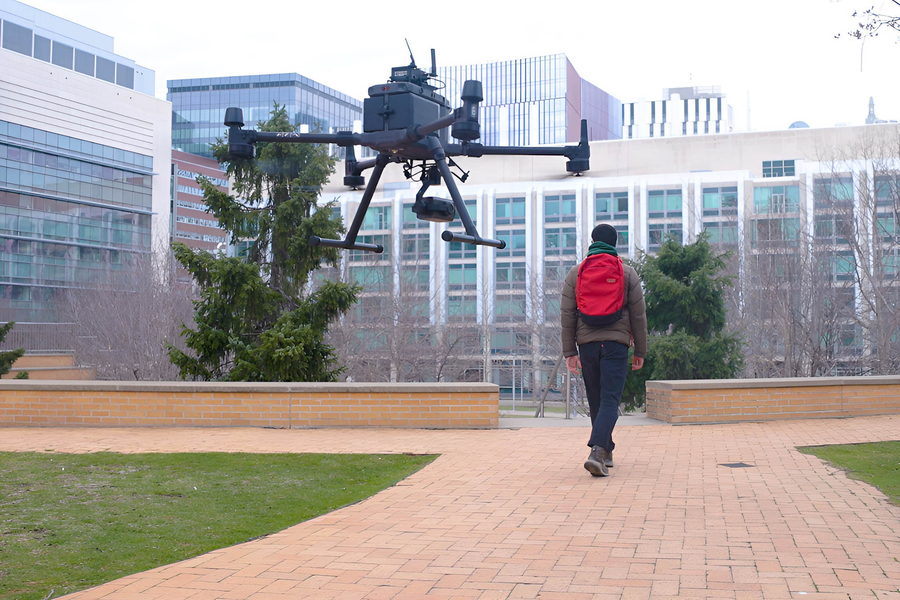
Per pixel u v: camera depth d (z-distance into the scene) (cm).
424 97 582
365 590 419
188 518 606
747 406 1098
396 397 1084
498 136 13188
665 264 2242
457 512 593
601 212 7762
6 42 7644
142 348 4141
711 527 525
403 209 7594
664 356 2114
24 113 6328
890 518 544
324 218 1792
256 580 442
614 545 488
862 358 3588
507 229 7869
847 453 828
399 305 5097
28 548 525
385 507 617
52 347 5200
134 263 5203
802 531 511
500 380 7000
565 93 12912
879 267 3700
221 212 1811
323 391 1098
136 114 7281
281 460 851
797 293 3669
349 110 15450
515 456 836
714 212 7494
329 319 1828
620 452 841
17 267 6325
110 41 8662
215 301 1742
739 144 8300
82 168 6812
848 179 6166
